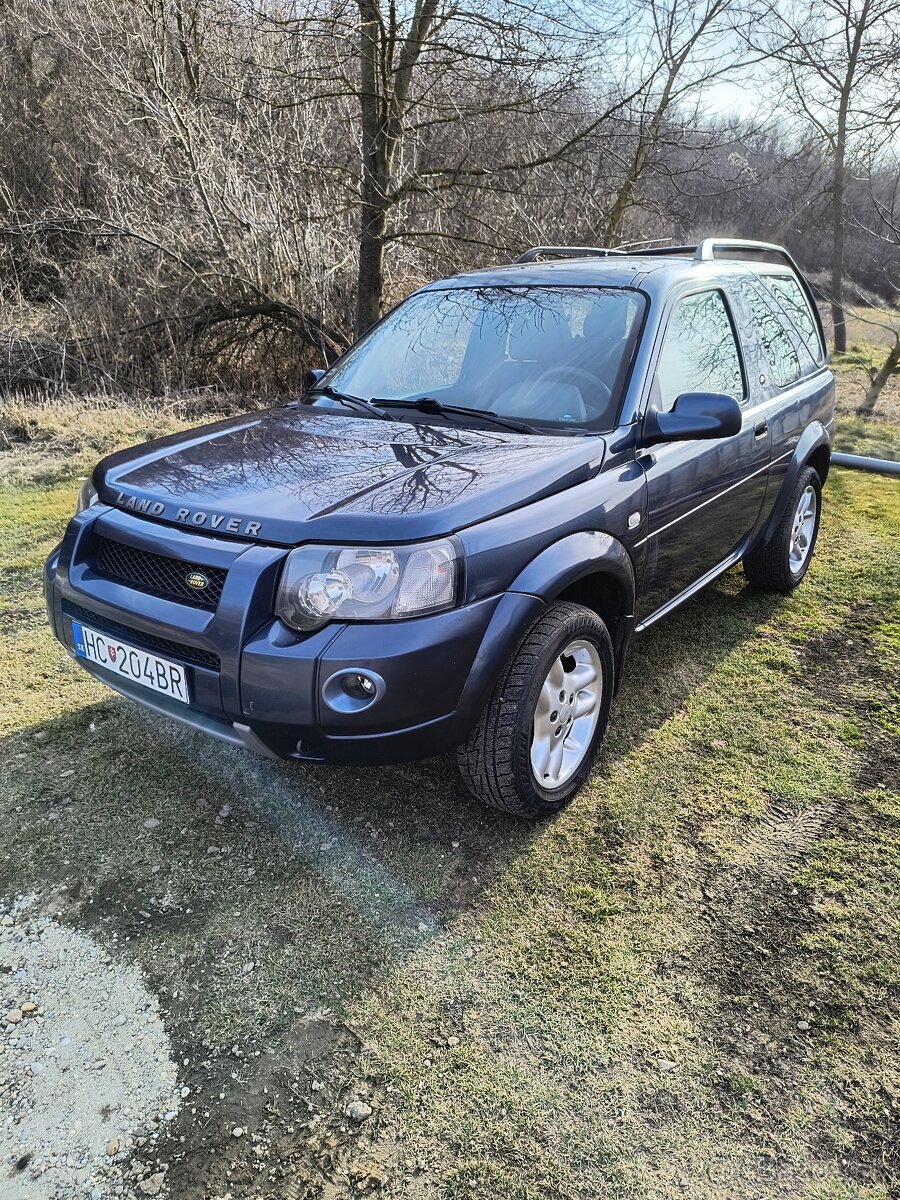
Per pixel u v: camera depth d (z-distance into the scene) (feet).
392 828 9.73
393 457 9.46
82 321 33.17
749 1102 6.72
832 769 10.95
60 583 9.45
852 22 40.83
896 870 9.21
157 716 11.84
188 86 36.42
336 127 35.29
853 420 32.86
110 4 40.14
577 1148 6.33
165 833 9.57
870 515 21.09
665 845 9.53
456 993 7.63
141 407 29.63
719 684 13.03
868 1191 6.11
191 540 8.38
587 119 30.86
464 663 8.11
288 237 32.42
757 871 9.18
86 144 45.14
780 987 7.75
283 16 29.22
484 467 9.11
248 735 8.12
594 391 10.80
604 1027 7.32
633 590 10.44
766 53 34.96
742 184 38.91
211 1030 7.24
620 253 14.87
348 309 33.81
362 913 8.50
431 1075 6.86
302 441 10.21
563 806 10.06
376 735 7.89
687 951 8.12
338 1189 6.02
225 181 32.65
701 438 10.22
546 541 8.87
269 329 34.24
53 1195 5.95
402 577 7.77
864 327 59.41
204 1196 5.97
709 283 12.94
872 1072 6.98
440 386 11.79
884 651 14.11
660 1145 6.38
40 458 24.22
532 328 11.79
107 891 8.74
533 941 8.20
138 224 33.47
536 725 9.21
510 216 33.96
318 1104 6.62
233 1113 6.54
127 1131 6.40
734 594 16.46
